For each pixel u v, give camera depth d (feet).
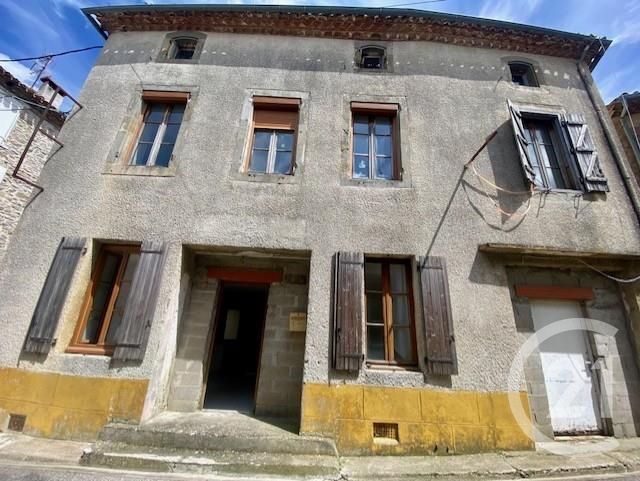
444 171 18.53
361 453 13.35
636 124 23.16
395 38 22.97
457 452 13.50
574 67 23.08
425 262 16.22
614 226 17.76
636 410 15.69
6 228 25.22
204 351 17.10
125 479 10.96
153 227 16.93
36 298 15.75
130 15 22.85
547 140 20.66
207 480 11.18
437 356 14.53
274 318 17.83
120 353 14.52
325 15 22.48
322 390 14.17
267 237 16.78
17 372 14.57
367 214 17.35
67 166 18.44
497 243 16.46
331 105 20.18
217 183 17.95
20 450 12.55
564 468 12.27
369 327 15.90
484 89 21.29
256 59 21.81
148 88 20.58
